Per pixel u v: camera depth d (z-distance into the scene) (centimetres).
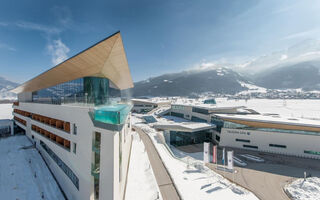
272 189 1802
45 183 1853
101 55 1473
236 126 3275
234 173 2166
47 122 2144
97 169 1253
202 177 1969
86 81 1991
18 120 3891
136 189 1627
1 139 3391
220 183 1850
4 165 2214
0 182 1805
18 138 3469
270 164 2459
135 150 2758
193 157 2883
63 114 1667
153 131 4222
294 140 2788
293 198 1642
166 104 8744
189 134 3731
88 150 1269
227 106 4644
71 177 1545
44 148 2481
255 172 2198
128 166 2120
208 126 3631
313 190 1714
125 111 1395
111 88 2739
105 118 1120
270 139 2966
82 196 1316
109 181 1100
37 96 2933
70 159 1532
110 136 1104
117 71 2123
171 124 3859
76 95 2030
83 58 1491
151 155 2603
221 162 2569
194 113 5072
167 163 2323
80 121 1371
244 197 1627
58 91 2233
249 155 2811
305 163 2486
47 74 2038
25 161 2364
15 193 1638
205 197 1591
